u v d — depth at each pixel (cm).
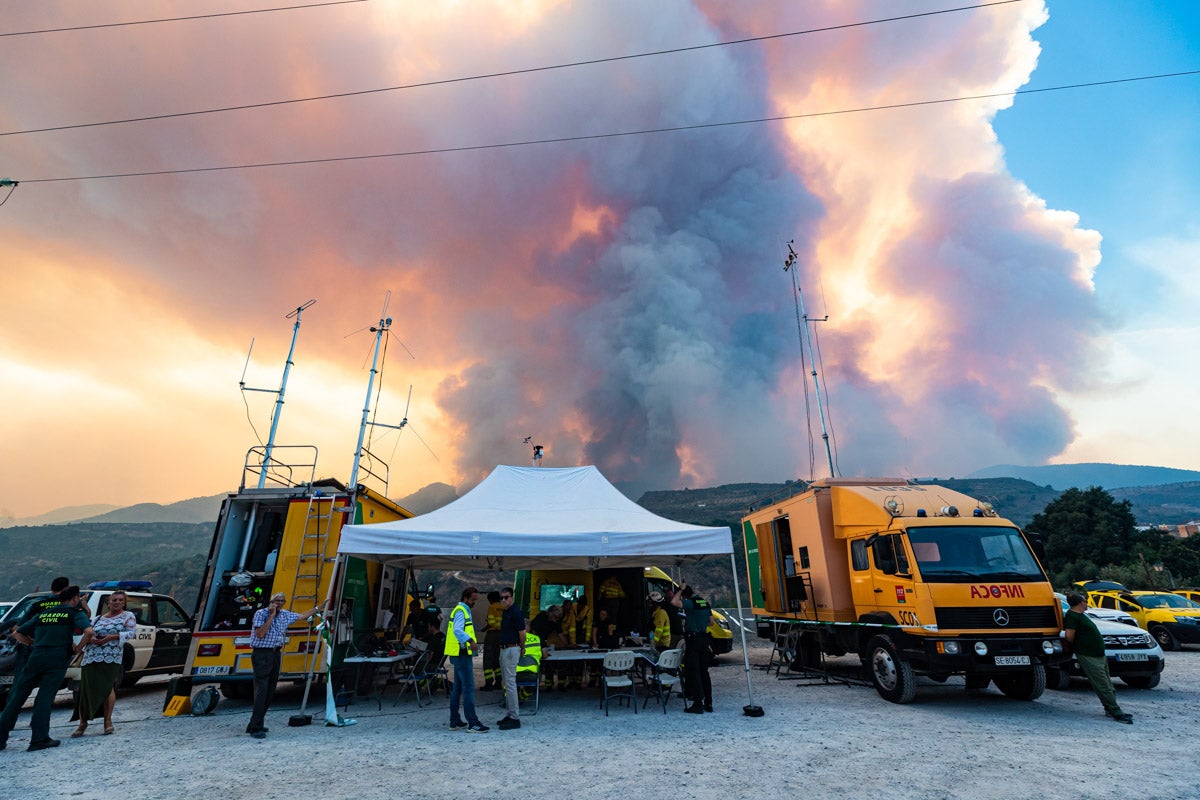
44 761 677
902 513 1021
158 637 1313
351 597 1070
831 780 573
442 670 1154
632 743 730
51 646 755
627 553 941
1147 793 529
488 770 620
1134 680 1129
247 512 1134
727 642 1562
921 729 793
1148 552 4609
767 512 1436
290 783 582
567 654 1030
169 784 582
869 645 1049
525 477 1228
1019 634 890
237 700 1112
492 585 6206
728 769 613
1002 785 554
